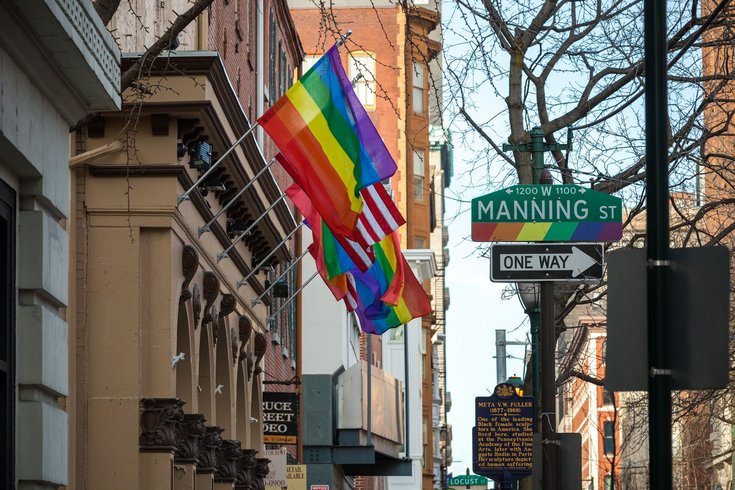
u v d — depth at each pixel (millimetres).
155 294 38625
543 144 35938
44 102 21188
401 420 95875
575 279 29953
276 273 71500
